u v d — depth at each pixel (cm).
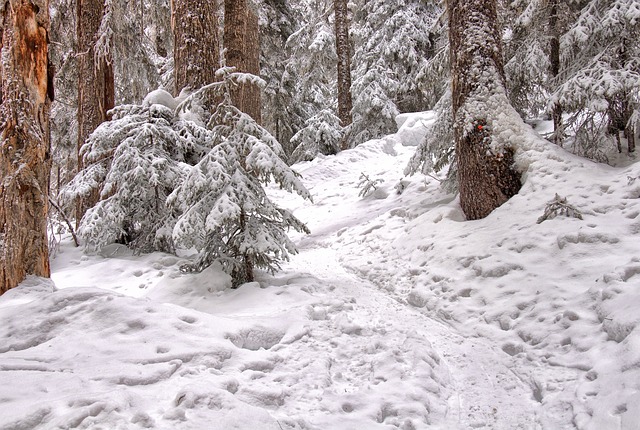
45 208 588
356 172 1459
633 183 583
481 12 725
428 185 1033
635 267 433
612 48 732
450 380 390
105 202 793
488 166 696
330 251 864
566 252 526
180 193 575
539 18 827
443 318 518
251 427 265
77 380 317
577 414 307
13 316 444
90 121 1112
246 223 595
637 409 276
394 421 315
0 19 564
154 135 790
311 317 490
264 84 594
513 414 337
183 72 930
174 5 949
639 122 711
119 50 1183
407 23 1802
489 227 644
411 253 696
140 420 262
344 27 1858
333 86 2586
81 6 1155
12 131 559
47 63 595
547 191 641
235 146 587
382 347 428
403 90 1883
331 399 333
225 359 372
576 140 791
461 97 733
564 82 753
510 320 466
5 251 541
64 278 713
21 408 270
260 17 1772
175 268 719
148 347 376
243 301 540
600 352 361
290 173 576
